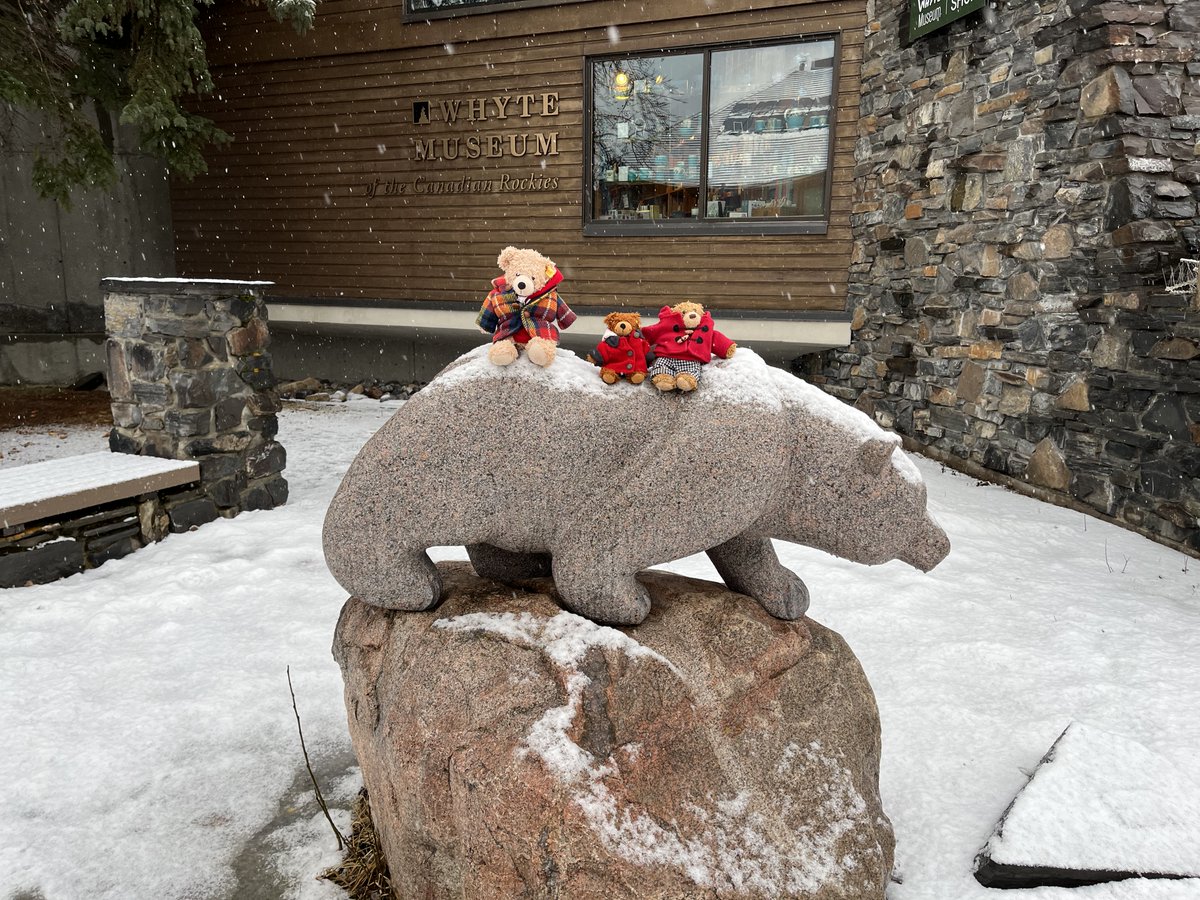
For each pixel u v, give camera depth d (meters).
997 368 7.79
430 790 2.33
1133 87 6.38
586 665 2.44
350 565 2.61
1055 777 3.03
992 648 4.34
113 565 5.84
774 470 2.54
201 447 6.65
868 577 5.51
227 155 13.12
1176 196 6.29
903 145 9.12
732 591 2.97
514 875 2.17
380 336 13.66
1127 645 4.40
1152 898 2.62
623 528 2.49
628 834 2.19
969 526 6.41
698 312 2.60
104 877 2.87
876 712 2.90
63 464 6.38
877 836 2.69
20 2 9.52
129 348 6.68
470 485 2.50
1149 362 6.15
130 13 10.20
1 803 3.23
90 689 4.07
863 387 10.27
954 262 8.35
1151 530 6.14
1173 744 3.44
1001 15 7.61
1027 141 7.32
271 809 3.25
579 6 10.70
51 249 13.73
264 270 13.23
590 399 2.50
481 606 2.67
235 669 4.28
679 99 10.72
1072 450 6.93
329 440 9.99
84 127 10.20
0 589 5.29
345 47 11.96
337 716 3.90
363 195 12.38
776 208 10.56
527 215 11.51
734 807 2.40
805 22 9.87
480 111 11.46
